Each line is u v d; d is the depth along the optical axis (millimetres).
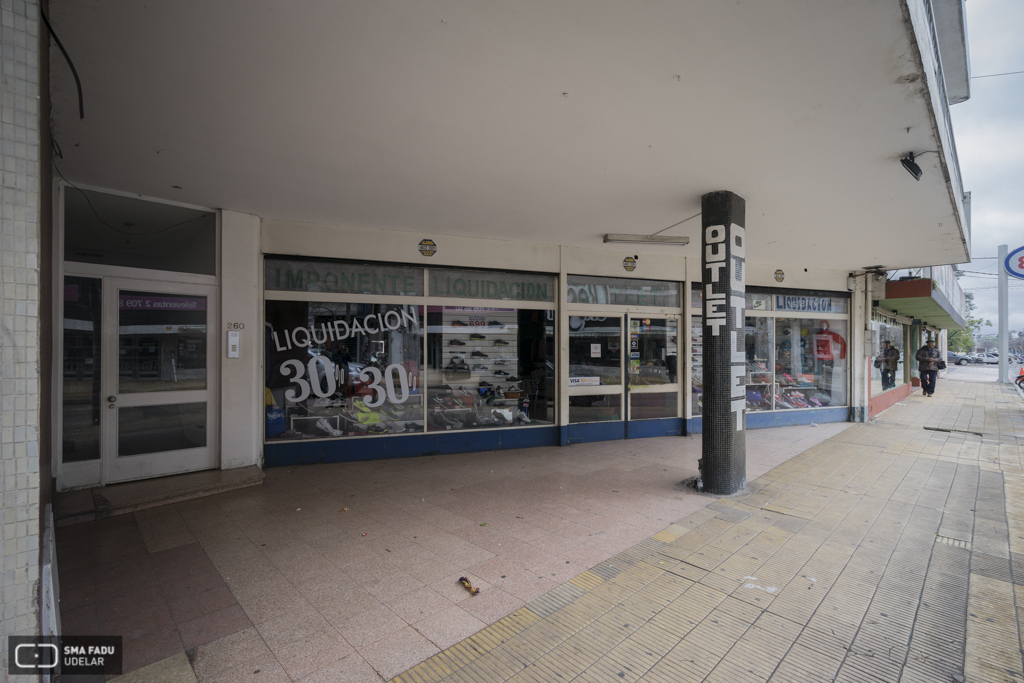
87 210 5023
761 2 2387
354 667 2459
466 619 2889
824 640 2682
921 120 3582
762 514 4660
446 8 2408
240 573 3457
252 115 3514
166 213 5531
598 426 8055
